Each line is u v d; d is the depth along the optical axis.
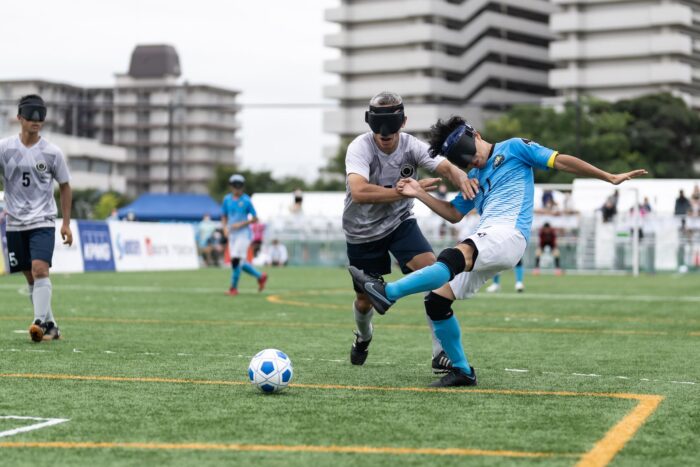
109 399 8.18
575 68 132.12
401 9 139.25
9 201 12.38
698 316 18.23
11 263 12.66
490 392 8.66
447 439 6.62
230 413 7.55
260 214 54.72
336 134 145.12
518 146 8.82
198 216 60.38
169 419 7.30
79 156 140.62
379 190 9.31
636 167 94.12
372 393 8.55
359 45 142.12
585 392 8.72
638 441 6.59
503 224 8.66
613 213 45.47
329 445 6.43
